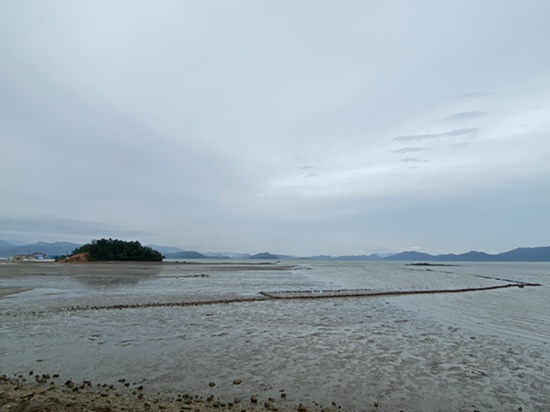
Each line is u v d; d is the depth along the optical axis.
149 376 8.69
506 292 32.41
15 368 9.12
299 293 27.69
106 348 11.04
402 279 48.81
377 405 7.32
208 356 10.39
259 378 8.70
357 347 11.71
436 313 19.14
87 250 102.75
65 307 18.64
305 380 8.62
